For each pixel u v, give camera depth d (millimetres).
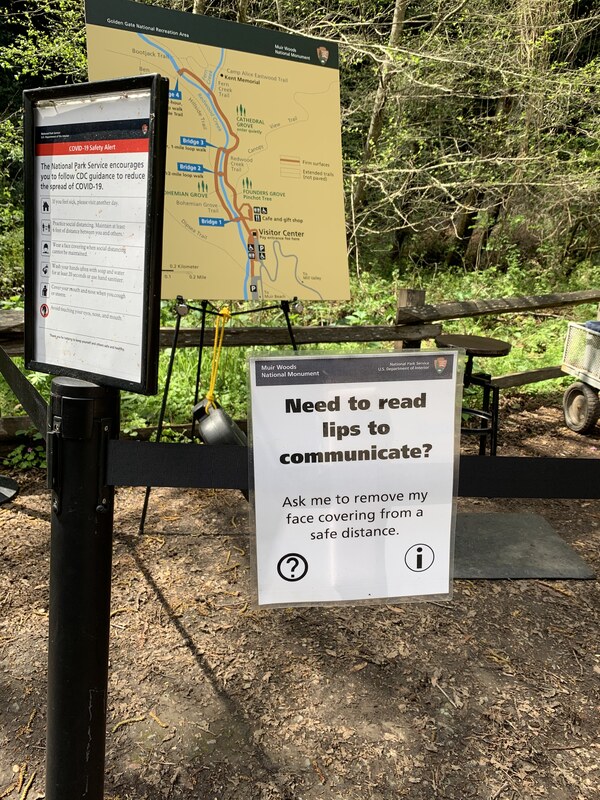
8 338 3674
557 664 2400
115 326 1304
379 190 9750
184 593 2723
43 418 1487
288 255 2953
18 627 2455
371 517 1438
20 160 8836
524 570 3018
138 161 1221
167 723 2041
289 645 2430
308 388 1361
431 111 9609
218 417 2699
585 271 11594
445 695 2209
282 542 1418
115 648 2363
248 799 1793
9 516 3283
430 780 1874
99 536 1365
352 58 8352
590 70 8258
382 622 2598
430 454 1425
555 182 8969
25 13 8539
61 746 1445
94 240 1314
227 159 2822
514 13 8297
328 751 1961
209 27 2768
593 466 1430
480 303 4961
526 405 5828
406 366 1380
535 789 1859
